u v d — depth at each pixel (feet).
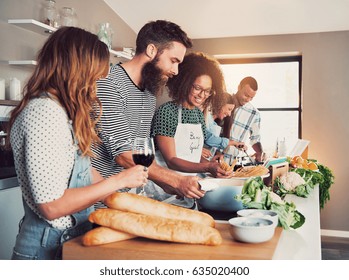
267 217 4.00
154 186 7.43
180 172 8.27
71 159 4.04
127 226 3.50
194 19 16.98
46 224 4.00
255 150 17.53
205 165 7.32
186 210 3.93
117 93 5.93
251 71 19.10
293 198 7.36
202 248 3.45
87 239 3.47
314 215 5.77
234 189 5.21
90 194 3.79
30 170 3.64
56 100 3.89
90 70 4.02
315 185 9.13
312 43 17.53
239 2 15.53
